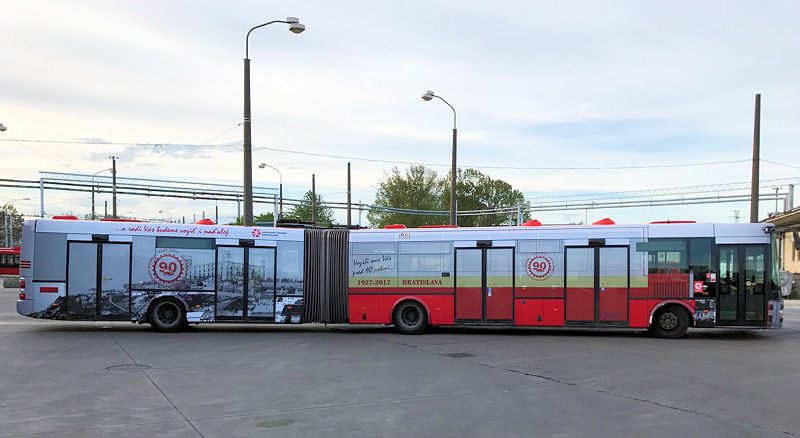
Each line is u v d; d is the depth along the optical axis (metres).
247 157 20.83
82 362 10.84
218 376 9.55
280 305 16.30
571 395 8.20
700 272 14.91
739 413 7.20
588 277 15.39
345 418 6.95
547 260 15.60
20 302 15.65
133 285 15.98
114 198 46.41
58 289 15.76
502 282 15.80
